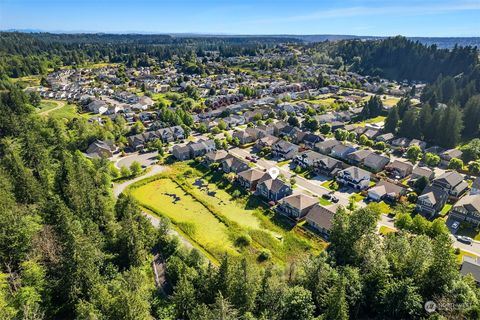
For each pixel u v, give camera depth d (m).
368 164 95.69
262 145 112.31
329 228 63.81
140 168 94.44
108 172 89.56
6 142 91.06
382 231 65.12
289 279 48.41
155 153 110.88
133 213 61.97
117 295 39.84
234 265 48.81
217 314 35.59
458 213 69.19
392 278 44.06
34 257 46.28
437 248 43.50
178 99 179.50
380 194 77.38
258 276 45.81
